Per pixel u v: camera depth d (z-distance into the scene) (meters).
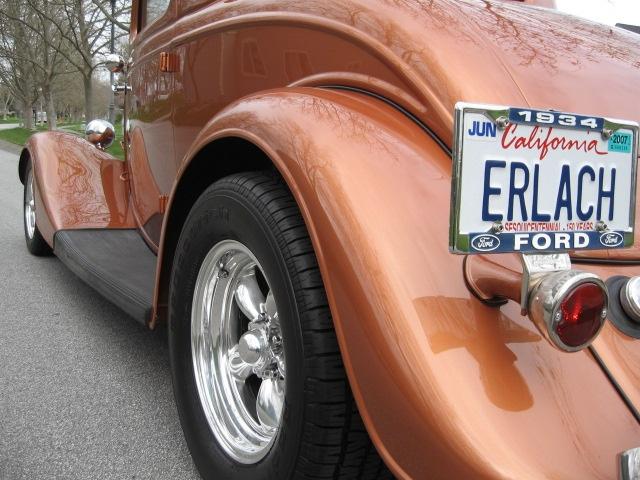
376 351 1.19
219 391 1.87
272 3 2.08
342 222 1.28
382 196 1.30
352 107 1.53
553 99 1.55
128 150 3.67
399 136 1.44
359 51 1.70
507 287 1.17
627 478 1.09
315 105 1.52
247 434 1.77
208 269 1.84
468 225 1.09
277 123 1.50
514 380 1.14
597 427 1.14
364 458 1.39
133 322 3.42
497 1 2.09
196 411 1.87
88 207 3.54
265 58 2.08
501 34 1.71
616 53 1.86
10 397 2.50
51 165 3.68
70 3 18.94
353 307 1.24
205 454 1.80
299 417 1.38
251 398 1.89
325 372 1.35
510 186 1.12
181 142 2.71
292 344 1.40
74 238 3.22
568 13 2.28
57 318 3.45
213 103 2.41
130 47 3.66
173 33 2.77
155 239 3.06
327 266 1.30
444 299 1.20
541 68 1.63
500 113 1.10
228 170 1.96
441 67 1.50
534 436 1.09
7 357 2.90
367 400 1.23
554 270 1.14
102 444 2.17
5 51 27.75
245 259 1.80
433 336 1.16
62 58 28.39
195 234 1.82
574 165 1.17
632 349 1.28
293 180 1.39
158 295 2.14
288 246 1.44
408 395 1.14
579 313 1.08
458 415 1.09
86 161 3.81
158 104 2.95
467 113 1.08
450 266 1.25
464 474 1.08
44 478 1.96
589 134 1.18
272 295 1.62
